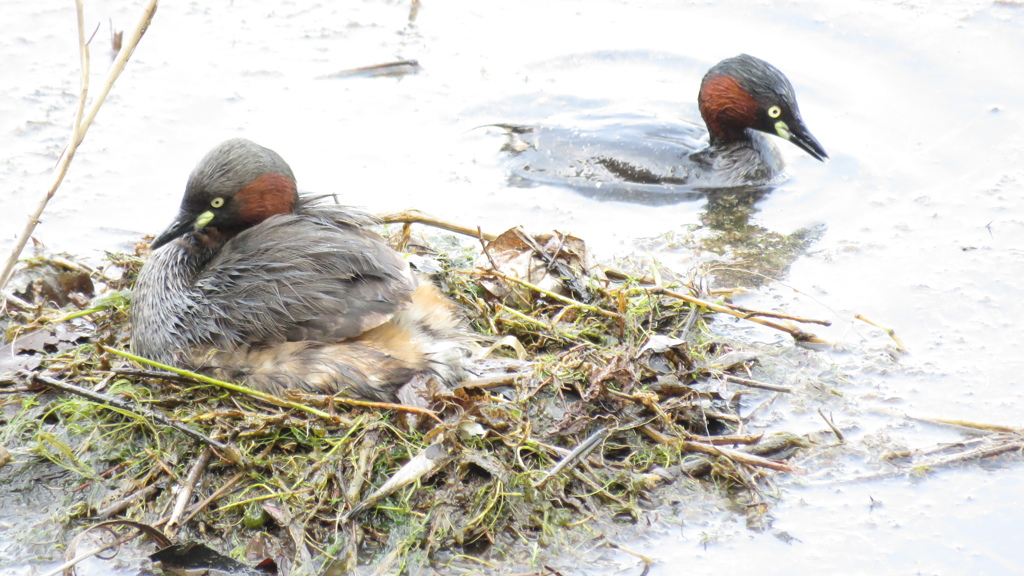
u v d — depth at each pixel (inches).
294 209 301.3
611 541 249.9
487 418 264.1
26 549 244.5
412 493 250.2
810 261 366.6
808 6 510.9
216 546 242.8
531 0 518.0
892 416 293.9
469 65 473.4
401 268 275.0
